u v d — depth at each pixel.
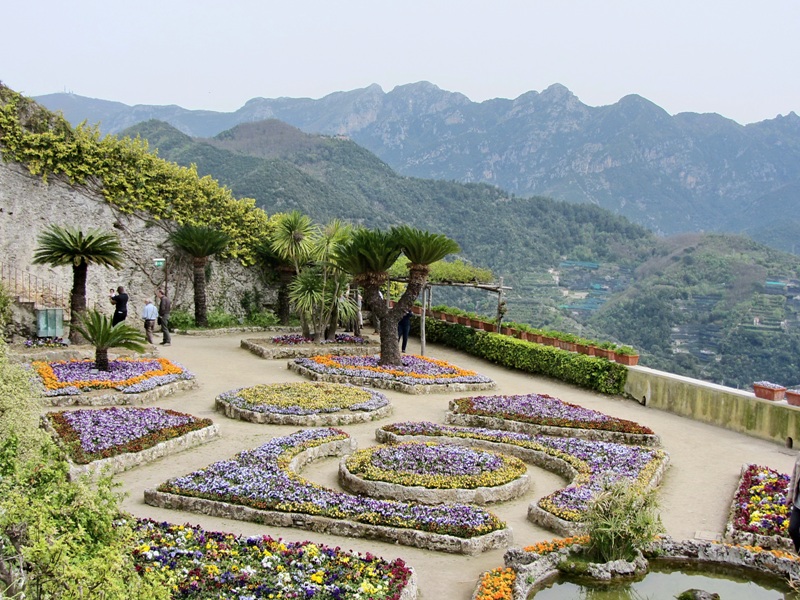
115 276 24.94
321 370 18.53
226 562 7.21
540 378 20.20
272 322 27.91
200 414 14.62
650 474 10.90
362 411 14.65
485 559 8.05
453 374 18.77
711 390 15.03
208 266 27.38
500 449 12.42
